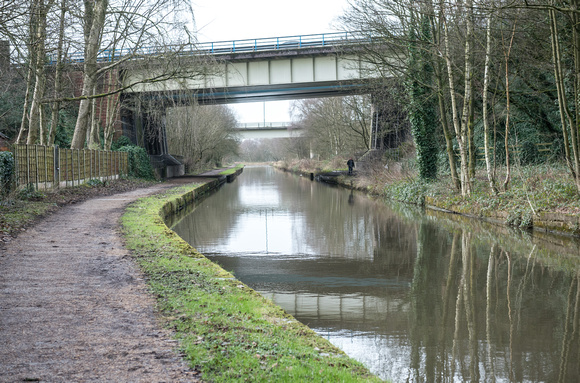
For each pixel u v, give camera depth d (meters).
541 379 5.64
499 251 13.01
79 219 13.73
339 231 16.80
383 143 39.47
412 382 5.55
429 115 25.31
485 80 18.27
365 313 8.07
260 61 36.50
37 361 4.11
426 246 13.91
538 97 23.22
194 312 5.64
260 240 15.04
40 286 6.64
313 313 8.10
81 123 25.52
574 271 10.77
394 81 24.58
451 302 8.70
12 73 21.30
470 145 21.27
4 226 11.08
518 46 19.48
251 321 5.54
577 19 14.93
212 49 36.41
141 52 22.38
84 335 4.79
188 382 3.78
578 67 15.19
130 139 39.69
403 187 26.70
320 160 70.88
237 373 3.96
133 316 5.45
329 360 4.64
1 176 15.64
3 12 12.62
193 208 24.52
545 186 17.25
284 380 3.89
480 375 5.75
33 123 19.56
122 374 3.89
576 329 7.28
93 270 7.68
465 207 19.81
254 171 92.50
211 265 8.48
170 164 47.22
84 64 24.00
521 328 7.34
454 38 19.80
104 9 22.72
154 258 8.73
